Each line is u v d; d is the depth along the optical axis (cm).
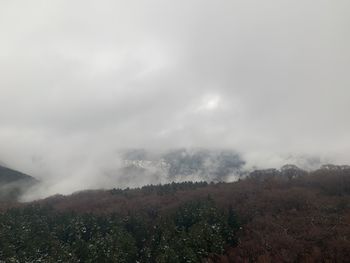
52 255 14188
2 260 13638
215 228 15150
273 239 15062
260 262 13662
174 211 18638
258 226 16475
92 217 17862
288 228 16150
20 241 15012
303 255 13912
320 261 13512
